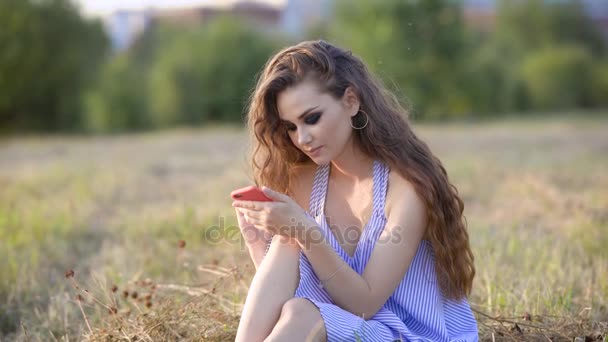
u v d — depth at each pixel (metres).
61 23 25.81
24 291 3.57
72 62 26.03
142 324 2.65
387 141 2.36
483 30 36.81
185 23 31.48
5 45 24.42
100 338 2.58
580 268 3.57
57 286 3.67
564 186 7.17
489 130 18.92
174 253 4.17
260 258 2.51
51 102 26.27
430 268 2.43
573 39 38.34
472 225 4.85
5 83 24.59
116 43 30.39
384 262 2.25
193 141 16.00
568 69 32.22
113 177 8.34
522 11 38.56
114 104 25.70
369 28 25.05
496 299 3.08
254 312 2.22
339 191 2.48
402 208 2.30
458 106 27.53
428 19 25.20
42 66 25.34
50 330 2.95
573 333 2.65
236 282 3.04
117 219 5.55
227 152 12.41
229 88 27.03
